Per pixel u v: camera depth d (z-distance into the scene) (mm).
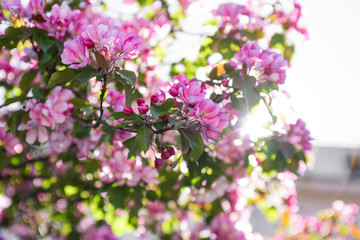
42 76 840
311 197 2994
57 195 1072
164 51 1021
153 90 993
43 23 789
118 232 997
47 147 998
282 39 960
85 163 978
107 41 676
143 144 656
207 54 947
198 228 1129
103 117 797
